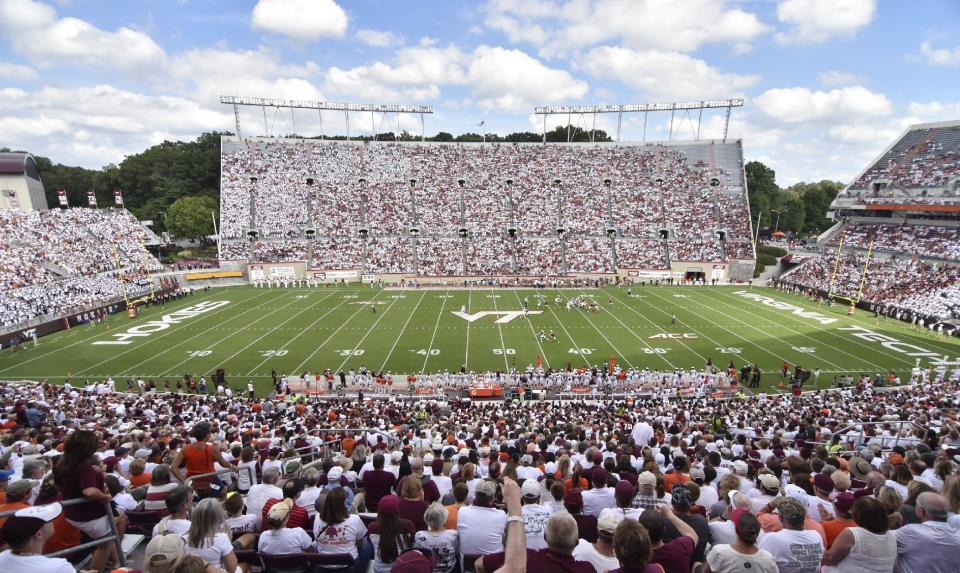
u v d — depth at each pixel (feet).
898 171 223.71
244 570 21.13
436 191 264.93
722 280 230.27
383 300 188.34
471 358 123.85
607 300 189.16
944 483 22.31
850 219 242.58
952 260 179.11
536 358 123.75
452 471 37.14
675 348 131.64
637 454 46.42
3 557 15.31
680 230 244.01
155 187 325.83
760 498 27.43
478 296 195.83
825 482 26.25
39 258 183.52
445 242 240.53
